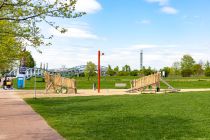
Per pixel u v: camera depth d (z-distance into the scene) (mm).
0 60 23891
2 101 24734
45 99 26703
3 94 33250
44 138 10594
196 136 10852
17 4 13750
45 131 11828
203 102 21531
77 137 10695
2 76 74188
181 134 11156
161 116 15352
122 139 10375
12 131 11828
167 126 12672
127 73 146125
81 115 16109
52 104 22234
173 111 17109
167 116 15312
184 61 120375
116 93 36594
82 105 21234
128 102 22656
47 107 20203
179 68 123062
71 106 20672
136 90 38219
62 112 17453
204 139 10359
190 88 47750
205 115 15578
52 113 17047
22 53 22734
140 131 11672
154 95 29531
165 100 23438
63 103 22984
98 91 39969
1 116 15969
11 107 20266
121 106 20094
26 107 20250
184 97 25734
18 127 12703
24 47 21891
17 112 17594
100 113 16781
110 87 53750
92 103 22516
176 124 13125
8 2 13734
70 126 12820
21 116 15953
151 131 11680
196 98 24531
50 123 13617
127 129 12078
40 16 14180
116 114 16297
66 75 100875
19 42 21125
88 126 12797
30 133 11453
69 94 34719
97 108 19203
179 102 21750
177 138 10523
